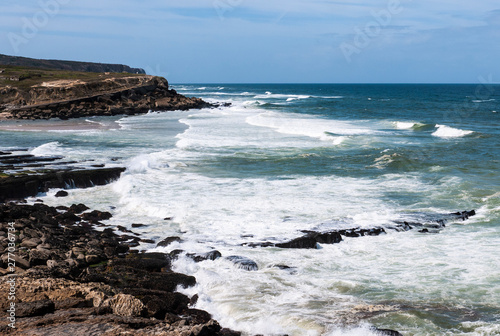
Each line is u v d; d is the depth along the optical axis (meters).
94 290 8.96
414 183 19.70
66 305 8.34
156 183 19.59
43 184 18.47
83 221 14.99
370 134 37.50
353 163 24.16
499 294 9.65
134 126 41.50
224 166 23.19
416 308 9.12
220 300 9.63
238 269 11.12
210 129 38.59
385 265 11.39
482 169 22.77
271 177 20.92
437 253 12.09
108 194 18.47
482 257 11.71
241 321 8.76
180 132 36.81
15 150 26.53
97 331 7.32
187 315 8.97
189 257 11.65
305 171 22.27
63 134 35.03
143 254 11.91
